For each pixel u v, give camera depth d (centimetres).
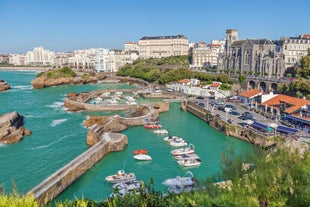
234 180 2705
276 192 2542
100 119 10419
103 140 8088
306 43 16825
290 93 12719
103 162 7231
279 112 10525
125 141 8381
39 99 16688
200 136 9481
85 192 5725
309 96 11444
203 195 2438
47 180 5484
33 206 1866
